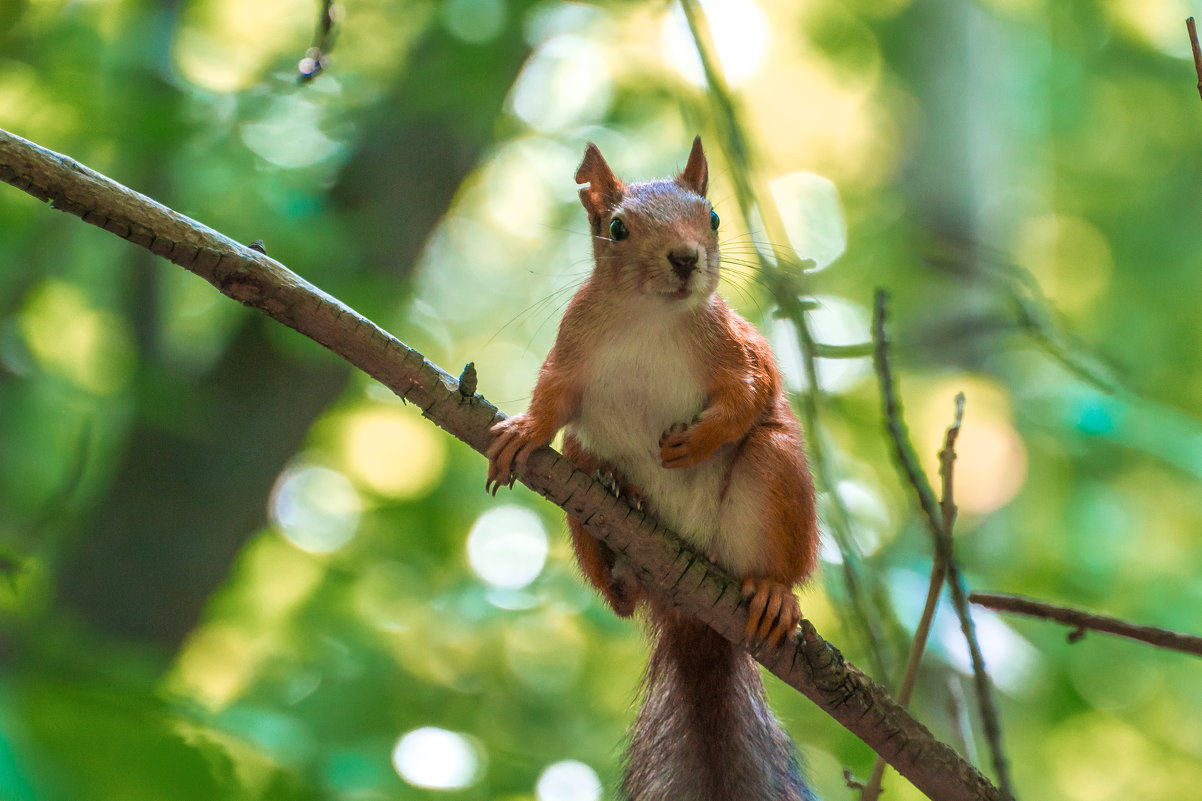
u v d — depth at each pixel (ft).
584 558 23.79
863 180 65.41
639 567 20.17
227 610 53.21
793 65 66.13
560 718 54.85
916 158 56.80
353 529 57.93
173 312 52.11
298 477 59.21
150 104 39.47
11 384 46.47
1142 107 76.89
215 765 13.58
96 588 39.22
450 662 55.16
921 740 18.53
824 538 25.48
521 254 71.51
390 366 18.94
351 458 58.90
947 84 57.06
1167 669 55.21
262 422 40.98
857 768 41.50
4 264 45.75
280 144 45.06
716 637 23.09
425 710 50.44
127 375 43.14
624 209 24.43
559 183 62.95
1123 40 71.67
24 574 27.27
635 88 51.34
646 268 23.31
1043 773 52.39
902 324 48.29
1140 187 78.48
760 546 22.61
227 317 47.32
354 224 41.70
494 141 51.13
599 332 23.90
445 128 42.65
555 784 44.83
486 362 73.10
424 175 42.65
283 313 18.31
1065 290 75.77
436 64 41.39
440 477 57.52
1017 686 37.88
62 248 48.62
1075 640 19.31
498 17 41.78
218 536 40.37
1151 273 76.84
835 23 61.67
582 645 57.98
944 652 27.09
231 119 42.86
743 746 23.27
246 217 40.68
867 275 60.08
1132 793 56.65
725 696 23.12
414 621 54.34
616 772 24.54
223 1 49.96
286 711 45.21
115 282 50.06
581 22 48.29
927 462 45.75
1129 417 41.39
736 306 34.01
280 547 57.21
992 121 59.21
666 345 23.62
